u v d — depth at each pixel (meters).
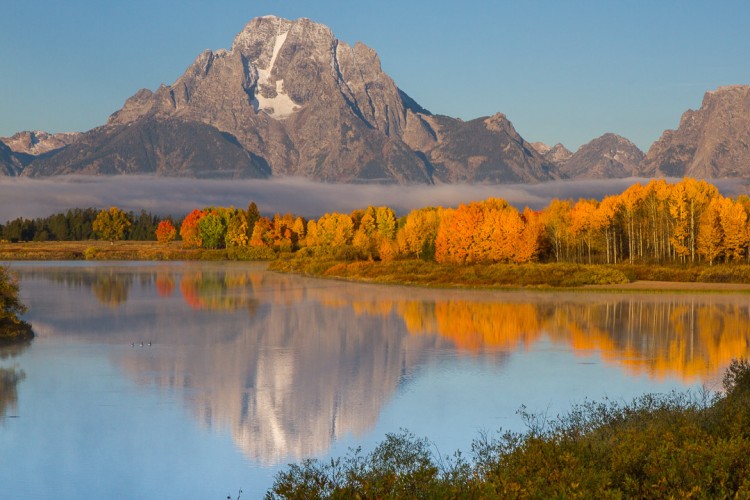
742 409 24.08
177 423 38.16
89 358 55.34
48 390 45.00
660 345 59.41
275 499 21.09
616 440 21.58
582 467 18.80
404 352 57.59
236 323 75.06
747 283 118.19
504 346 59.69
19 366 52.31
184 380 47.91
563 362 52.44
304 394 43.97
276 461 32.38
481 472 21.09
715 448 18.88
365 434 35.84
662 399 35.88
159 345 61.47
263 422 38.16
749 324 71.25
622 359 53.38
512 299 98.50
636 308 85.81
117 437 35.81
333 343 62.28
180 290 114.50
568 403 40.38
